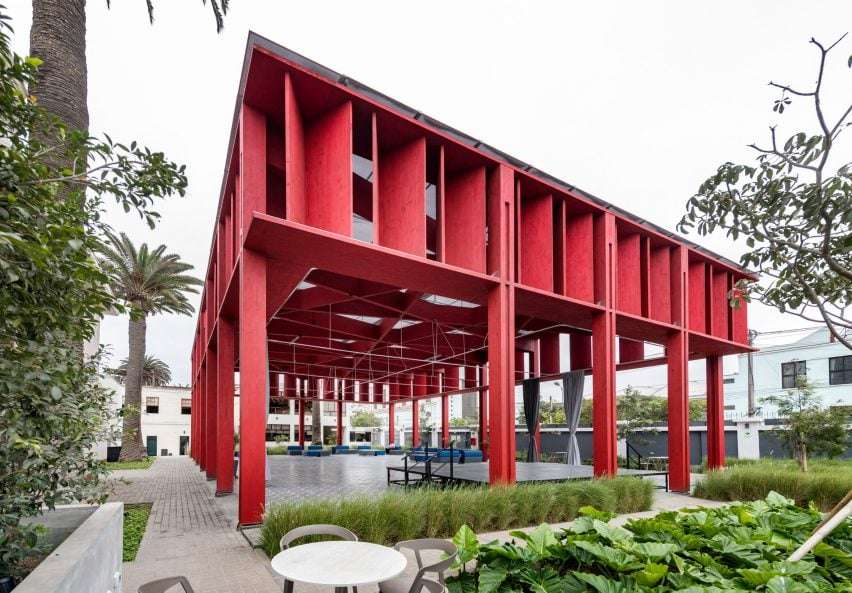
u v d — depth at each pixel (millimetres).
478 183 10250
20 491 3633
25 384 2596
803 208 4070
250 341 8078
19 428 2777
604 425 11836
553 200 11922
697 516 4535
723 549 3754
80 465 4340
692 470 19016
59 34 8188
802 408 16984
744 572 3133
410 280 9867
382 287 12672
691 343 15406
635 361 17938
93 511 4695
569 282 12508
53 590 2469
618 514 9617
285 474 17609
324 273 12352
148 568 5941
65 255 2682
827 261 4082
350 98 8188
